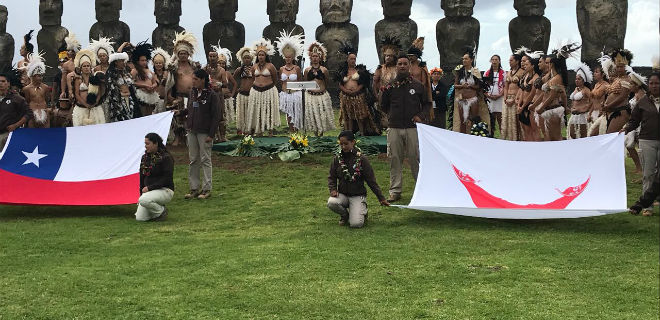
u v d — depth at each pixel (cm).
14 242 878
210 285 701
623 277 717
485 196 970
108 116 1339
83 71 1310
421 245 841
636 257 786
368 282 705
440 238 873
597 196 949
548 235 888
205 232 944
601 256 789
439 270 743
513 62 1400
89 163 1122
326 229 937
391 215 1017
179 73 1470
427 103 1122
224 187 1242
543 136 1332
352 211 941
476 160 1010
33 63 1389
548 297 661
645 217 970
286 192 1191
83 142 1146
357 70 1555
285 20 2381
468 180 989
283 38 1634
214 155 1487
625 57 1162
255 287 694
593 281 705
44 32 2528
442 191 977
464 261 774
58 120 1444
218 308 638
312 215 1027
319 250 824
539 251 810
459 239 867
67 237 908
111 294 677
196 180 1165
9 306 645
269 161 1427
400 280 710
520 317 612
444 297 662
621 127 1164
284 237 898
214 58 1597
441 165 1002
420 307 637
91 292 683
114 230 950
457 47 2295
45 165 1113
